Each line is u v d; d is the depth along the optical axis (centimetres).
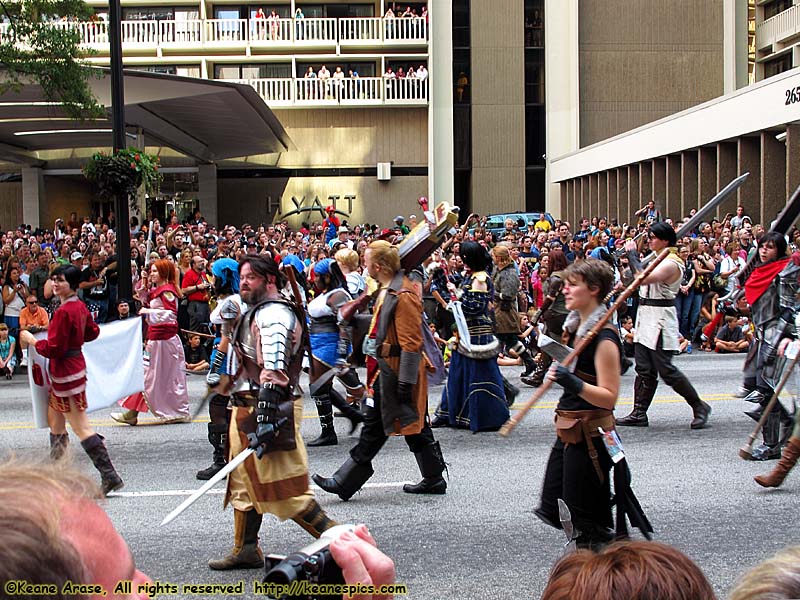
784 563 153
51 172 3806
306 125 4062
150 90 2338
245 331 500
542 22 3978
